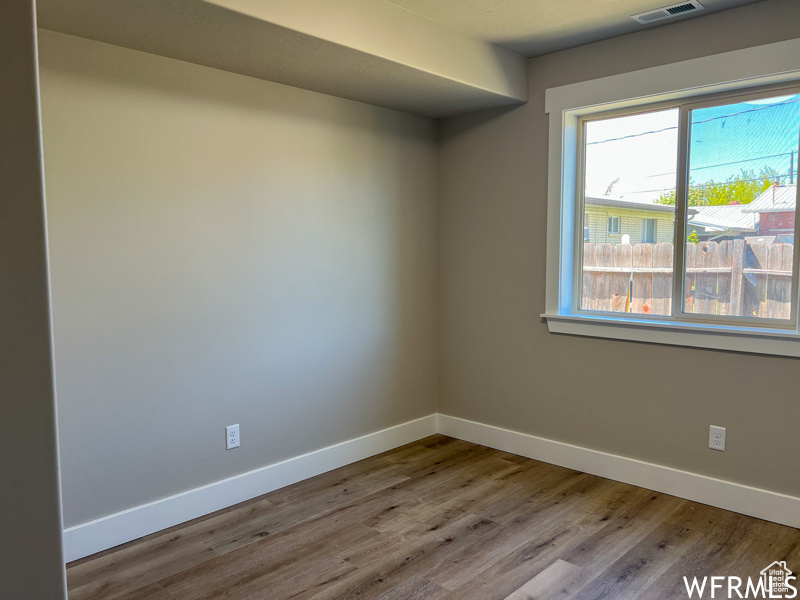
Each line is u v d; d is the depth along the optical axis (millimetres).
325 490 3010
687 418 2850
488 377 3635
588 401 3193
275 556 2357
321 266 3168
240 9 2031
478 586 2133
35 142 1009
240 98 2764
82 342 2336
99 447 2406
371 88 2996
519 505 2809
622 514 2699
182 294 2619
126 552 2398
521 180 3363
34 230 1015
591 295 3271
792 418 2545
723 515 2680
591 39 2977
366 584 2152
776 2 2471
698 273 2871
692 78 2701
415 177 3650
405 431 3719
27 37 992
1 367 999
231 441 2834
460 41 2867
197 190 2641
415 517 2691
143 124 2451
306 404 3152
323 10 2279
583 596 2066
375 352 3500
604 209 3188
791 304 2611
